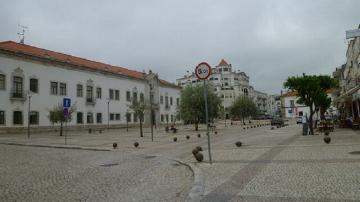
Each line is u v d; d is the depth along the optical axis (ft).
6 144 83.05
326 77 80.94
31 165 41.86
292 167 31.81
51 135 127.13
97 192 25.17
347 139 62.39
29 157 51.60
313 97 81.76
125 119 219.00
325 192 21.31
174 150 58.75
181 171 34.50
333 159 35.76
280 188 23.13
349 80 136.15
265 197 20.90
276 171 30.07
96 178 31.35
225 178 28.19
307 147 50.57
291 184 24.18
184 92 157.79
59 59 176.14
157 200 22.09
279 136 83.61
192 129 164.66
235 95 391.45
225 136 97.09
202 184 25.98
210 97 153.99
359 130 91.30
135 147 67.72
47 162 44.78
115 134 130.72
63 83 170.30
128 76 223.51
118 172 34.78
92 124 188.65
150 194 23.99
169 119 271.69
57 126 162.81
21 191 26.27
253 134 100.27
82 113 182.29
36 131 151.94
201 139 87.10
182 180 29.32
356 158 35.63
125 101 220.23
